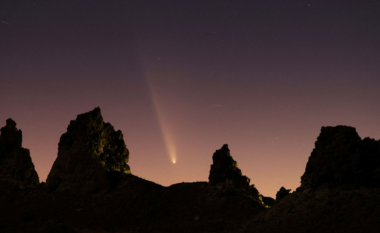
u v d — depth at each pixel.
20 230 61.00
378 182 48.22
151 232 61.12
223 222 63.25
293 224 45.53
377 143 53.47
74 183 80.94
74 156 83.44
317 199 47.75
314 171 51.50
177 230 61.03
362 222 41.78
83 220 70.44
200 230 59.62
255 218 52.03
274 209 50.44
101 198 77.19
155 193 77.19
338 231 41.81
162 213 71.81
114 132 89.94
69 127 87.75
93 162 81.88
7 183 84.69
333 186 49.00
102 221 69.75
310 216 45.44
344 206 44.94
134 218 70.62
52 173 84.06
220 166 78.44
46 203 77.62
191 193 76.19
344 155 50.41
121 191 78.06
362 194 46.12
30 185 88.44
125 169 87.75
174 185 79.88
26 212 74.31
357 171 48.81
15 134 92.25
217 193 73.75
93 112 87.31
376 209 42.84
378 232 39.59
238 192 75.25
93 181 80.06
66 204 76.94
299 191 51.78
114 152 87.88
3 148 91.50
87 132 84.44
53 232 57.00
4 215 73.06
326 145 52.50
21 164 89.06
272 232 45.47
